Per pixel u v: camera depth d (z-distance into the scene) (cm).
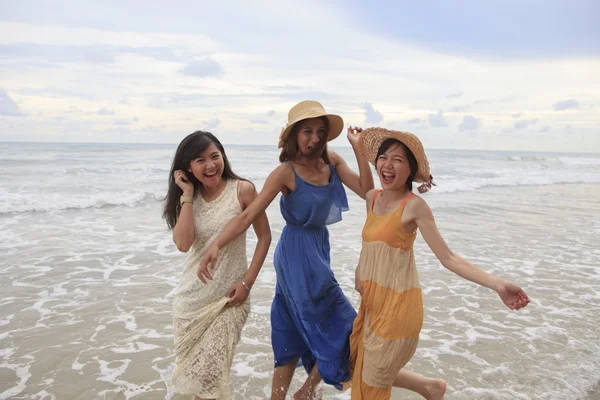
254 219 302
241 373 392
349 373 308
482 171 2711
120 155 2978
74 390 361
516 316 520
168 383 376
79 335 457
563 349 441
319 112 299
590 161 4344
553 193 1750
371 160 298
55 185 1495
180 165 304
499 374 393
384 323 275
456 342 453
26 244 784
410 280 277
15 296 553
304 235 318
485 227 1006
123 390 363
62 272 645
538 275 666
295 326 334
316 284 312
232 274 309
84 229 912
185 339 303
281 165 309
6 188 1397
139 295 567
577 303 561
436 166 3125
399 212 271
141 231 908
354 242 838
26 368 392
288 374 336
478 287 619
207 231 307
